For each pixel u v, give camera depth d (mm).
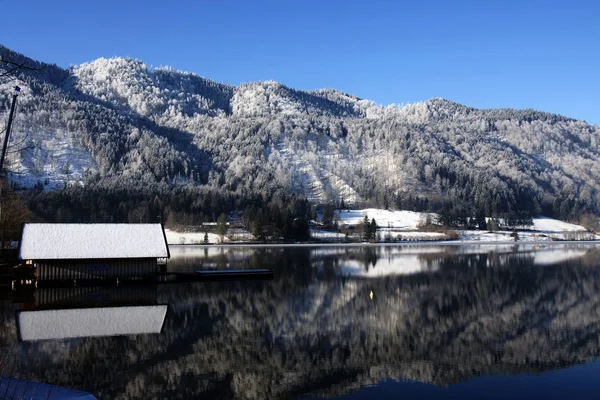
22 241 56250
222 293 52125
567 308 44500
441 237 182875
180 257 102500
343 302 47188
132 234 60375
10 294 50969
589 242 180500
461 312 42719
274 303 46375
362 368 27750
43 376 25531
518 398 23453
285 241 165125
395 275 69312
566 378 26109
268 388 24578
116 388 24188
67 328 35688
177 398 23109
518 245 158375
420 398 23469
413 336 34562
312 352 30641
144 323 37562
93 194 183750
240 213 194875
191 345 31734
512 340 33594
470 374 26844
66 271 56719
